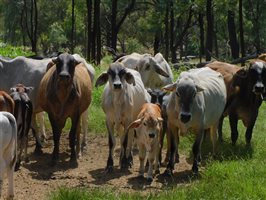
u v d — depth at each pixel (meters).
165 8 38.56
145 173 10.85
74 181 10.29
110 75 10.88
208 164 10.70
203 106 10.66
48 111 11.75
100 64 27.41
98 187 9.55
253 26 44.06
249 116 12.54
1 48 25.59
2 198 9.02
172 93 10.55
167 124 10.99
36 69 13.10
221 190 8.85
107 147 13.23
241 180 9.26
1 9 59.28
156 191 9.34
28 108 10.71
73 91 11.58
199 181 9.91
